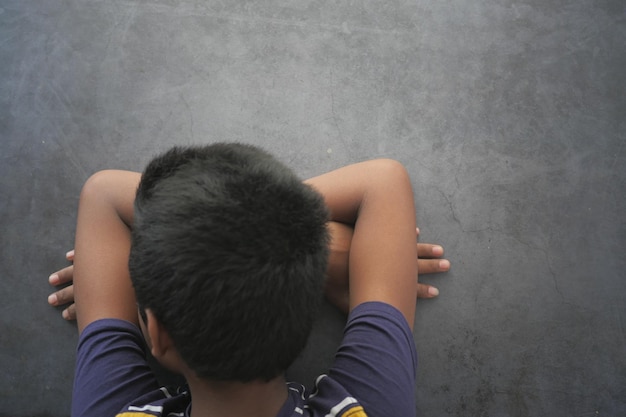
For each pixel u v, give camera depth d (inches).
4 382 52.9
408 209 42.4
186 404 31.5
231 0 59.8
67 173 56.4
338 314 53.8
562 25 61.7
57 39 58.6
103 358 35.8
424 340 55.3
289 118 58.5
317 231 25.6
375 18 60.6
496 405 55.0
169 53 58.9
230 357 24.9
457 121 59.4
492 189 58.4
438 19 61.0
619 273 57.5
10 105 57.2
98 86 58.1
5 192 55.7
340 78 59.4
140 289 25.0
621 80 61.2
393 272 38.9
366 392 32.0
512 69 60.7
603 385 55.6
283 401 29.3
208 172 25.6
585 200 58.7
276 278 23.9
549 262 57.3
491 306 56.2
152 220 24.7
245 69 59.0
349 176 44.0
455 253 57.0
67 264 55.0
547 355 55.8
